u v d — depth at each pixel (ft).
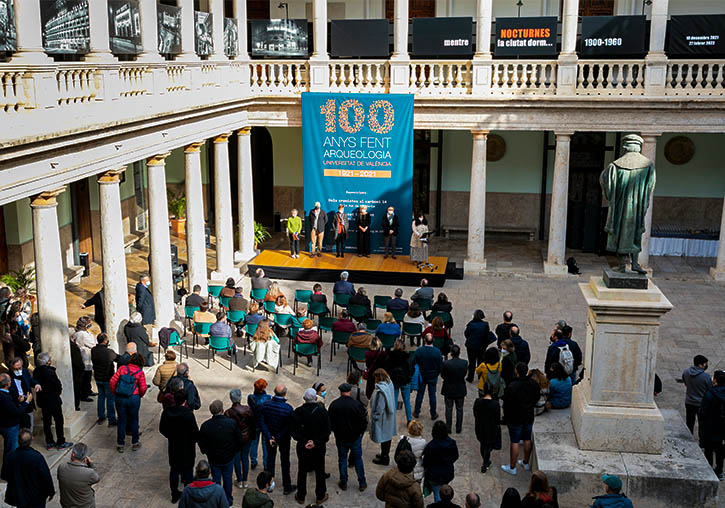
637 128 77.00
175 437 40.19
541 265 84.99
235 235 96.17
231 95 75.46
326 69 80.53
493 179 97.19
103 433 48.70
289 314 60.18
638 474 39.96
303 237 95.71
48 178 44.45
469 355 54.60
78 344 51.60
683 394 54.75
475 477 44.04
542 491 32.40
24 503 35.81
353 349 53.78
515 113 78.38
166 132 61.11
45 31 43.47
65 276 76.64
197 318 59.21
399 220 83.05
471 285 78.74
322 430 39.78
